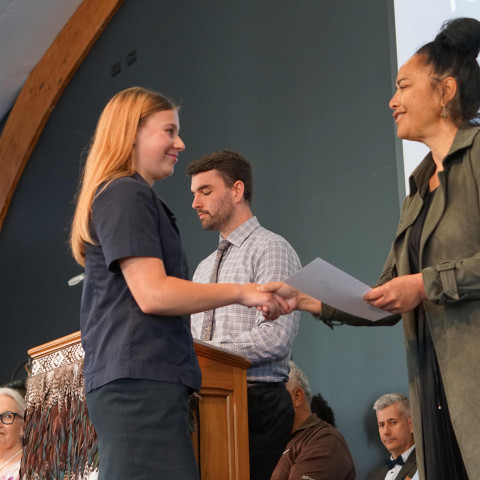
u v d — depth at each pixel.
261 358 2.33
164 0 5.66
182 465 1.55
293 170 4.27
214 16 5.14
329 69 4.22
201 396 1.96
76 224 1.74
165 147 1.83
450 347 1.60
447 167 1.74
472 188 1.68
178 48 5.41
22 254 6.83
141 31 5.86
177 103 5.29
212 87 5.01
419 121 1.85
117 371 1.57
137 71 5.80
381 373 3.56
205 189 2.74
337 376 3.74
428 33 3.58
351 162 3.96
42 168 6.79
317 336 3.88
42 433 2.16
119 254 1.60
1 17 6.38
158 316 1.62
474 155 1.70
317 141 4.18
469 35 1.83
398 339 3.54
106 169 1.74
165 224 1.71
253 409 2.32
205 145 4.94
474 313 1.59
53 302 6.28
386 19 3.96
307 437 3.06
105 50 6.24
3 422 2.95
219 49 5.04
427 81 1.85
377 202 3.78
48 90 6.73
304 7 4.46
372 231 3.77
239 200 2.74
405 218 1.87
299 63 4.41
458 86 1.83
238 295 1.77
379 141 3.85
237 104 4.77
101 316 1.65
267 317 1.86
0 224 7.17
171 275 1.69
